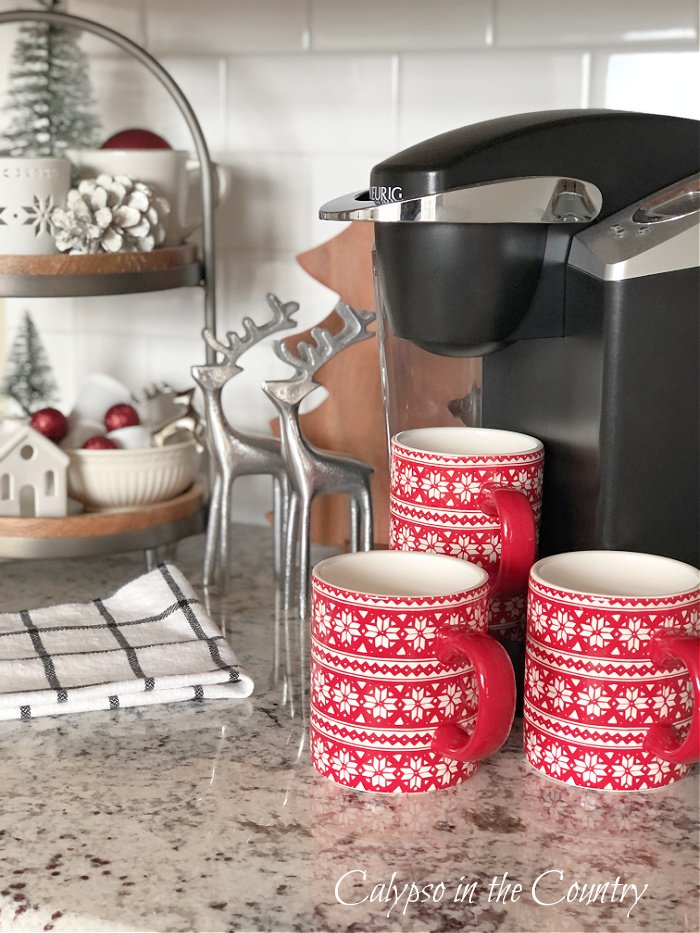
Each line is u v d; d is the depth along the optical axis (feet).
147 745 2.36
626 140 2.29
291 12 3.87
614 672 2.07
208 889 1.83
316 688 2.19
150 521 3.38
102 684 2.50
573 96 3.54
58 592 3.38
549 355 2.43
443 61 3.69
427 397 2.63
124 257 3.27
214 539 3.32
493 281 2.27
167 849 1.95
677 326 2.24
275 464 3.28
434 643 2.07
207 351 3.71
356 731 2.12
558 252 2.33
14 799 2.13
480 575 2.16
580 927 1.74
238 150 4.04
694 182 2.30
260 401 4.13
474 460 2.33
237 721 2.48
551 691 2.14
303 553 3.10
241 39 3.96
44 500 3.28
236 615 3.16
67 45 4.18
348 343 3.07
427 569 2.27
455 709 2.11
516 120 2.30
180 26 4.05
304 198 3.97
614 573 2.26
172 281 3.43
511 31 3.58
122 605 2.99
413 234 2.27
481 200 2.18
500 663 2.01
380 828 2.02
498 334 2.33
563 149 2.24
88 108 4.23
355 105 3.84
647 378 2.25
